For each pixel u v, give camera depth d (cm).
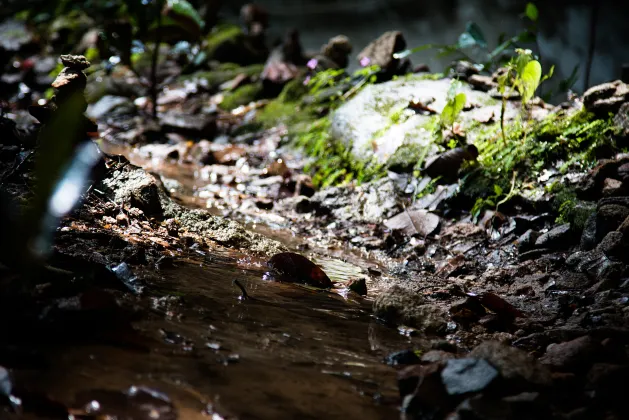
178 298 141
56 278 136
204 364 122
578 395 125
